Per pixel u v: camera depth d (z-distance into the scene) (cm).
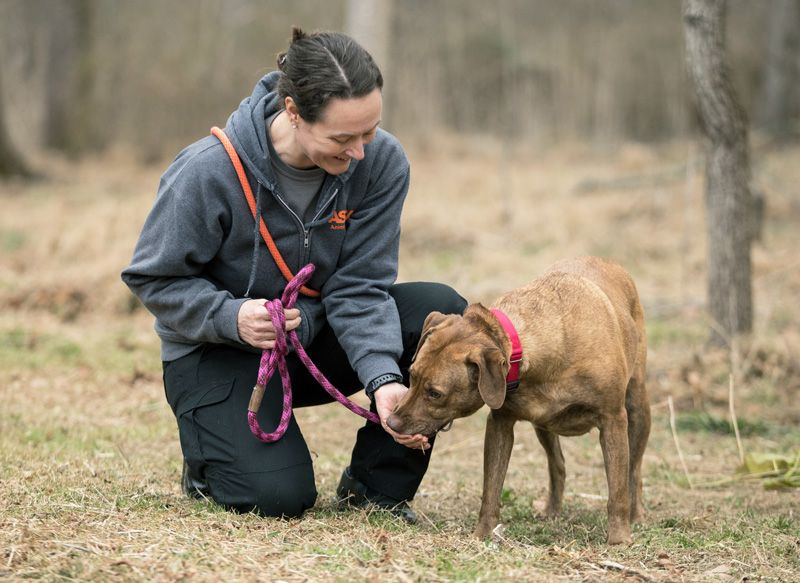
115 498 360
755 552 345
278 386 372
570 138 2383
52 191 1655
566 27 2756
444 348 344
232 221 355
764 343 689
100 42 2331
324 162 337
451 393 343
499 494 367
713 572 320
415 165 2011
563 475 416
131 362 681
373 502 375
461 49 2791
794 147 2036
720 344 702
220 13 2355
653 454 540
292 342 353
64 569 271
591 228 1197
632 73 2769
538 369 356
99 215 1164
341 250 375
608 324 370
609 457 367
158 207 356
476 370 342
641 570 315
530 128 2564
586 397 363
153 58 2295
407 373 386
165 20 2336
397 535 335
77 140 2288
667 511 427
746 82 2753
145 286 361
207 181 348
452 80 2781
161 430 516
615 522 365
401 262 1052
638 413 412
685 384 646
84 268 952
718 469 511
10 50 2489
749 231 701
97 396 591
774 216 1261
